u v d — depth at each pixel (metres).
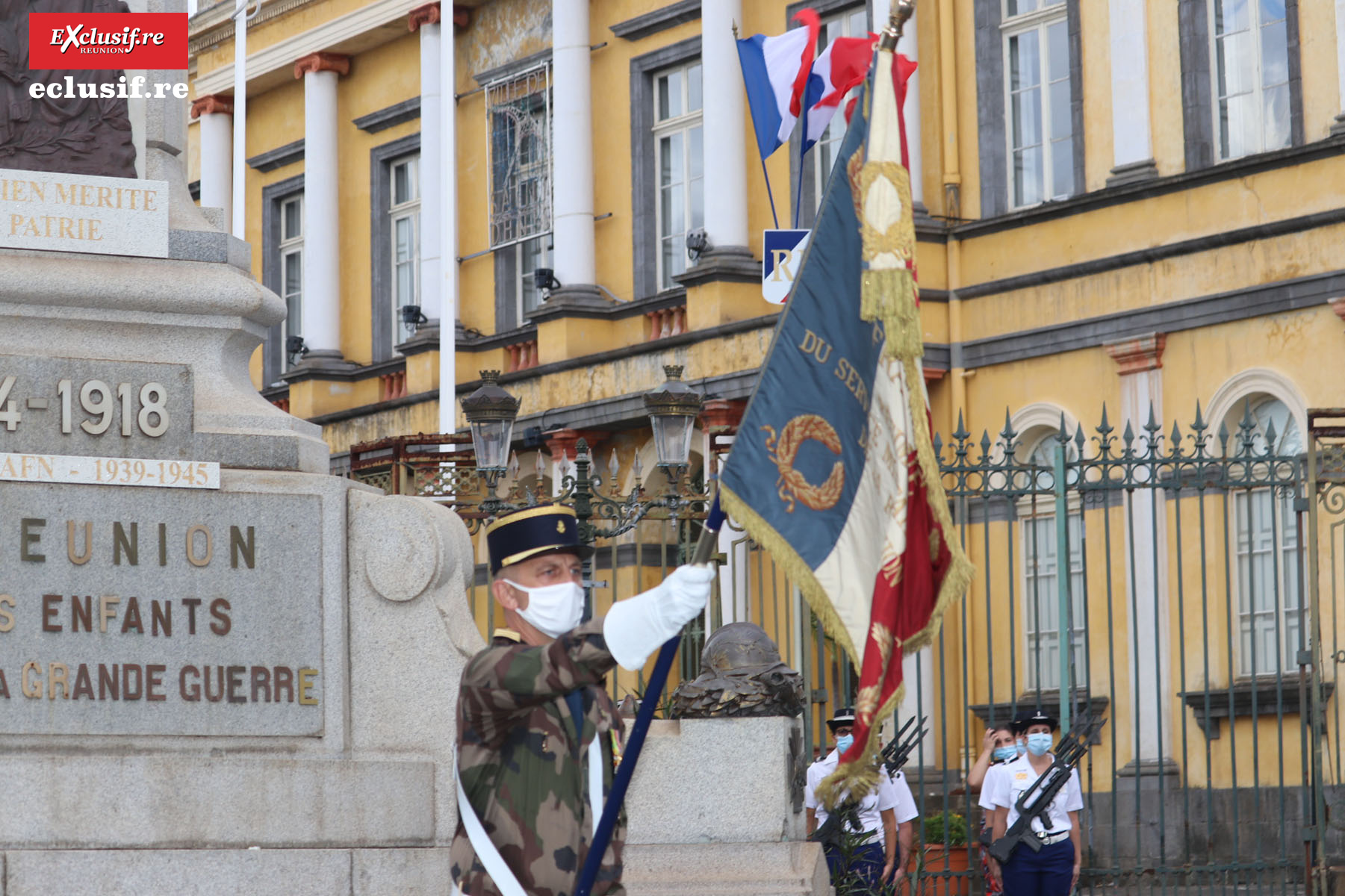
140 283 9.60
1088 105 26.38
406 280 37.44
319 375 37.62
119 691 9.23
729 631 10.70
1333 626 17.77
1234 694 22.17
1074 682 16.64
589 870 6.43
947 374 27.44
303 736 9.55
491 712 6.43
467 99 35.62
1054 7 27.00
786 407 7.06
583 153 32.94
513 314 34.78
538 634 6.87
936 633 7.05
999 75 27.62
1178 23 25.36
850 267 7.25
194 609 9.41
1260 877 16.44
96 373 9.39
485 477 16.45
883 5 28.48
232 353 10.06
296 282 40.38
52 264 9.48
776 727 10.25
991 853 15.45
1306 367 23.36
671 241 32.31
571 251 32.72
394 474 16.50
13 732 9.04
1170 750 23.48
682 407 15.69
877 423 7.16
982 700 25.81
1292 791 21.72
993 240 27.23
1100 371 25.72
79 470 9.27
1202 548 16.52
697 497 15.51
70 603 9.20
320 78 38.25
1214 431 24.17
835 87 9.23
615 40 32.94
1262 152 24.02
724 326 29.11
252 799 9.27
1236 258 24.20
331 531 9.70
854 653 6.94
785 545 6.95
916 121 28.05
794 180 29.88
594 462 31.89
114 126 9.82
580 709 6.75
